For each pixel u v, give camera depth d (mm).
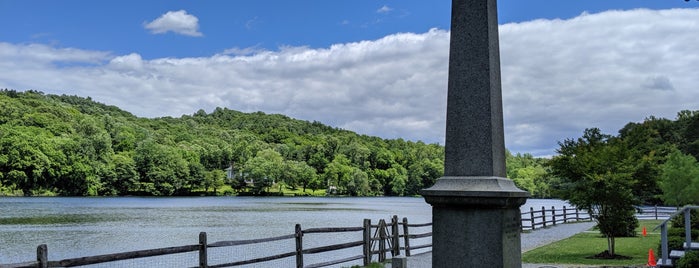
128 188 117375
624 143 16922
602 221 16859
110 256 8422
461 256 6293
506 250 6191
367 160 169750
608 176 16312
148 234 36969
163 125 187000
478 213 6242
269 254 22906
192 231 39469
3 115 114188
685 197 28453
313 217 58250
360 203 104812
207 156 150250
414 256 16703
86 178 105812
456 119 6660
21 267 7184
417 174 161875
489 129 6465
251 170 143375
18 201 81750
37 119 117375
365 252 14656
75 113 144000
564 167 17234
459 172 6566
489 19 6664
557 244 20969
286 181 150125
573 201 17203
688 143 52500
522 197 6324
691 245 12336
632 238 23297
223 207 80125
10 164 94812
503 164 6676
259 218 55875
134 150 127625
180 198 115250
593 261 15734
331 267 18016
